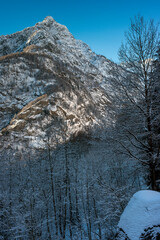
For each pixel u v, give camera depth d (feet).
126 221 11.62
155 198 11.69
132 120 23.39
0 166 68.49
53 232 52.70
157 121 22.25
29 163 66.49
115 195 31.83
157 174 26.48
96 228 51.39
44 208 55.31
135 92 23.57
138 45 23.29
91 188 53.01
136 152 23.88
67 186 61.62
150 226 10.46
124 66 24.81
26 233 49.01
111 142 26.11
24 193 53.57
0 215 53.52
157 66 22.36
